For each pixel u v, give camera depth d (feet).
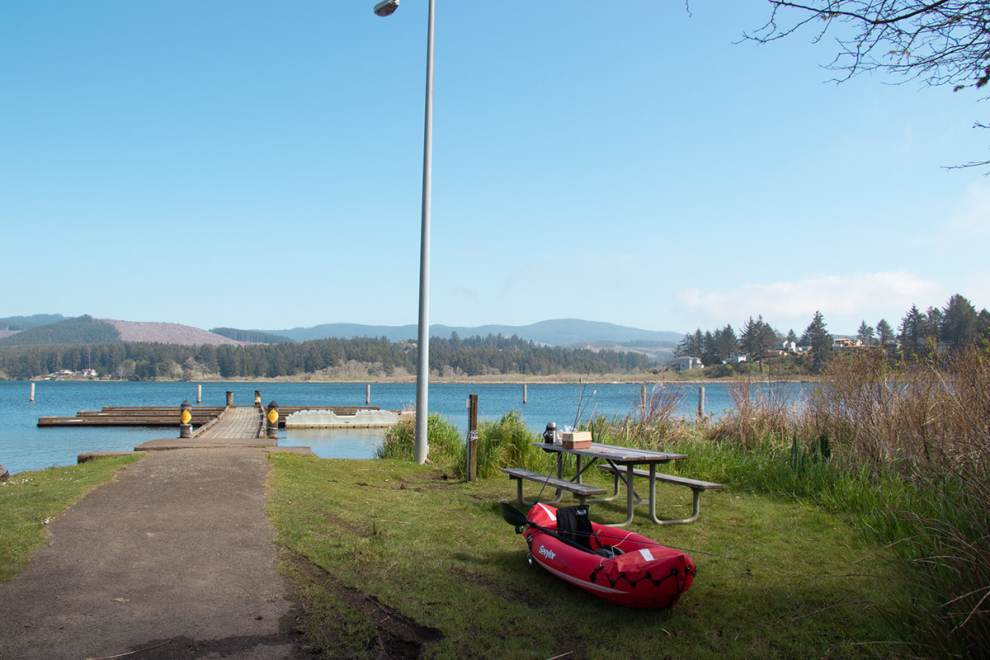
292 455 42.32
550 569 20.51
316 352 643.86
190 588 18.81
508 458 40.57
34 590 18.34
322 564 21.18
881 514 26.32
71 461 69.97
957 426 28.55
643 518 29.09
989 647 14.03
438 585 19.80
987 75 13.88
